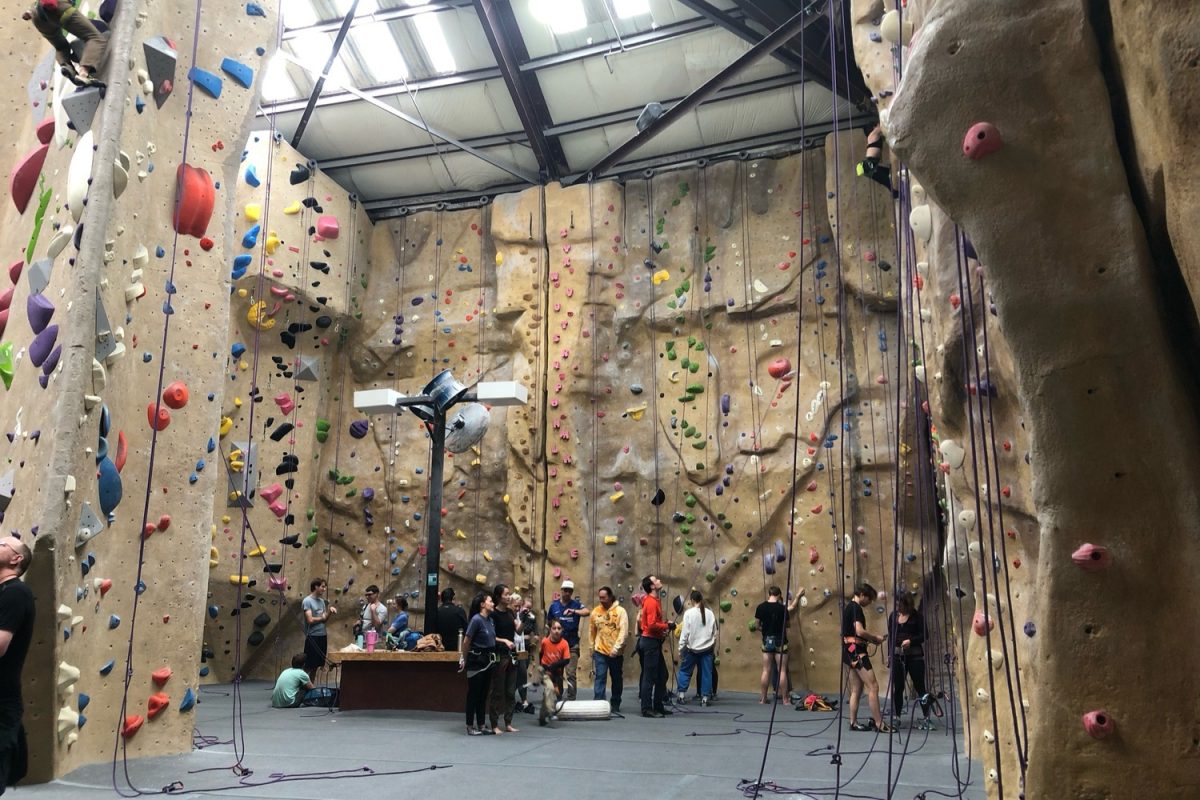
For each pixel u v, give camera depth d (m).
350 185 13.49
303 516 12.23
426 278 13.25
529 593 11.44
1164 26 1.77
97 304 4.36
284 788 4.24
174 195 5.24
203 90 5.51
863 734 6.45
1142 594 1.88
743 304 11.40
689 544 11.09
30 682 4.02
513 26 10.94
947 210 2.17
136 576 4.84
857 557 10.08
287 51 11.25
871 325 10.69
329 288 12.44
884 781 4.43
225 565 11.26
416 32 11.16
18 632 3.17
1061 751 1.91
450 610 8.38
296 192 12.07
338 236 12.70
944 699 6.89
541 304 12.30
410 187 13.52
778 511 10.69
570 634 9.13
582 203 12.36
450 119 12.32
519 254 12.57
